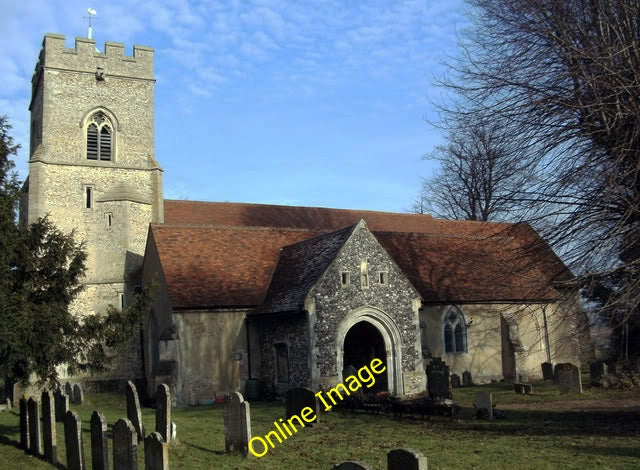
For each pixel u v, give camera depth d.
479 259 30.91
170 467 11.98
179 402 23.30
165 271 25.14
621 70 14.18
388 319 23.27
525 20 16.05
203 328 24.31
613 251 14.44
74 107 34.44
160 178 35.31
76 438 11.59
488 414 17.08
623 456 11.91
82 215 33.66
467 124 17.00
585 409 18.66
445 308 27.92
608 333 18.59
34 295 14.09
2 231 13.03
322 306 22.23
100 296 32.88
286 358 23.31
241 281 25.91
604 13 14.89
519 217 16.19
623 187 14.11
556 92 15.32
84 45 35.03
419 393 23.25
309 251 25.48
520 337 29.25
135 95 35.88
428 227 39.12
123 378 31.08
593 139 14.78
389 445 13.66
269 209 37.28
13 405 23.75
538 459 11.92
